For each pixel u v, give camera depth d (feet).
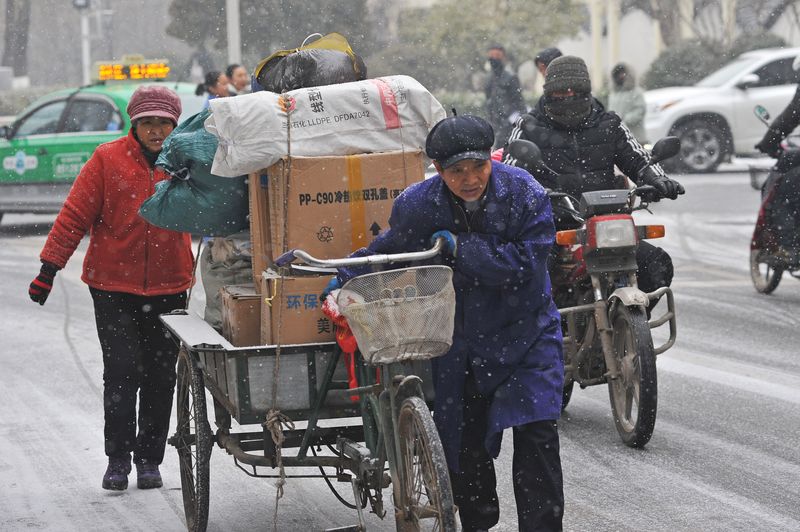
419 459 39.29
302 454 44.57
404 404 39.63
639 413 58.90
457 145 39.06
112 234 54.70
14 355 86.33
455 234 40.57
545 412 40.78
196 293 62.59
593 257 60.34
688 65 272.10
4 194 154.81
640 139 184.44
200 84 138.31
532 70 316.60
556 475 41.47
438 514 37.76
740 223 142.72
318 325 44.01
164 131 54.24
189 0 277.23
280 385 43.32
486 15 278.46
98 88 153.28
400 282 38.01
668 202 161.27
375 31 300.40
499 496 53.47
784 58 199.21
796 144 97.86
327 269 42.29
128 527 50.83
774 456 58.23
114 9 415.44
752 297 101.09
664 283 63.82
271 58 50.70
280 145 44.78
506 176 40.50
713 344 83.66
